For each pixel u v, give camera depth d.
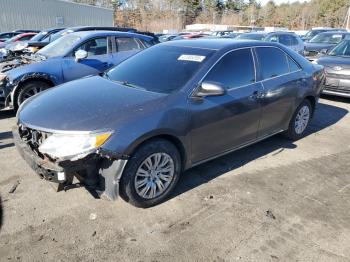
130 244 2.83
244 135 4.20
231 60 3.96
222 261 2.68
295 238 2.97
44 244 2.79
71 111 3.18
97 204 3.36
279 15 89.12
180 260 2.67
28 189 3.59
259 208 3.40
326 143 5.32
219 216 3.25
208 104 3.58
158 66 3.95
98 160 2.97
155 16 72.81
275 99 4.48
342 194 3.75
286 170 4.29
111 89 3.67
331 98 8.54
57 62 6.38
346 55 8.34
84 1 66.62
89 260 2.64
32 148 3.18
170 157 3.35
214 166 4.30
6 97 6.01
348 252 2.83
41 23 27.45
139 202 3.24
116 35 7.24
